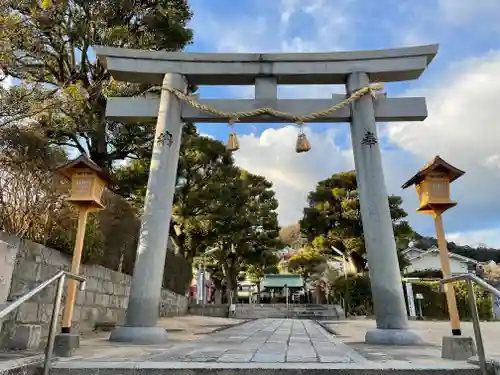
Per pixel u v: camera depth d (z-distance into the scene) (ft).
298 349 16.16
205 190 56.29
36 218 20.72
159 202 23.11
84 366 11.07
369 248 22.54
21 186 20.29
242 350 15.52
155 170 23.71
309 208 86.58
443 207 16.62
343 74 25.79
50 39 33.55
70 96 28.68
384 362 12.28
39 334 16.78
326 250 89.10
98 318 28.19
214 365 11.24
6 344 15.87
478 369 11.03
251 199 82.94
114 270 32.53
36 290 10.08
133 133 40.06
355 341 21.99
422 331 20.66
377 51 25.84
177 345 17.51
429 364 11.77
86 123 34.04
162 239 22.62
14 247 17.17
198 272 101.40
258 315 77.05
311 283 120.06
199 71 25.80
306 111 25.41
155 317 21.39
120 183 43.75
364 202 23.40
